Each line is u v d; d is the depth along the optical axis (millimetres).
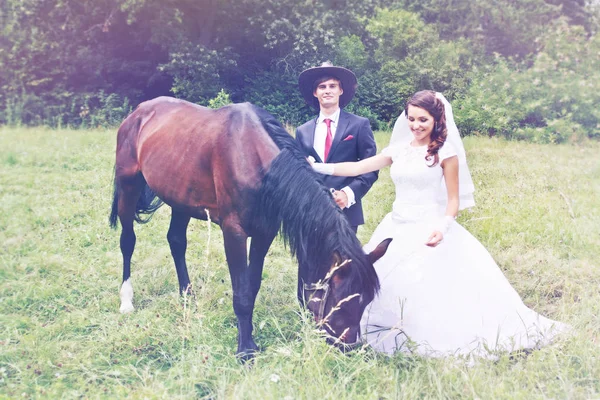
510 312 2723
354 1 13742
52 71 13984
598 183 6570
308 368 2242
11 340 2826
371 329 2715
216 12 12891
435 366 2389
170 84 14641
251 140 2562
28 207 5258
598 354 2498
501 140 10586
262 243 2656
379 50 13672
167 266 3887
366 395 2131
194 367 2334
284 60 12742
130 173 3395
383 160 2832
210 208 2855
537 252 4180
